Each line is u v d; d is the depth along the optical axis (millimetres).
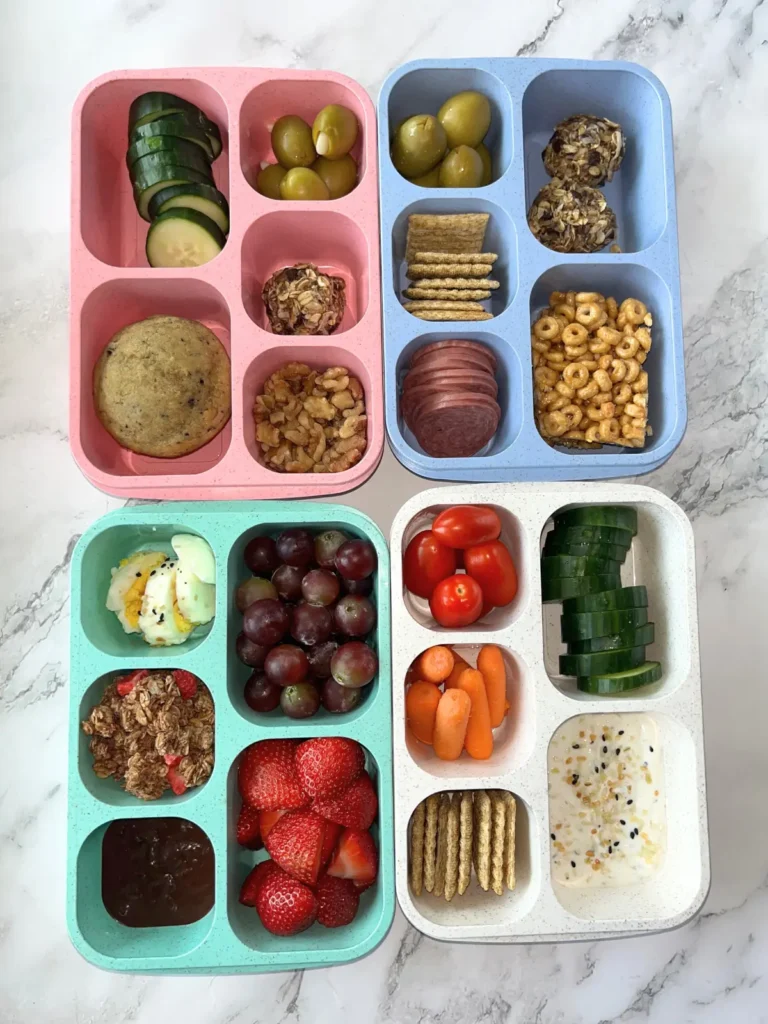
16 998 1245
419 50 1434
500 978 1294
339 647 1114
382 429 1169
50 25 1409
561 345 1280
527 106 1337
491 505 1120
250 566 1173
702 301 1425
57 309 1360
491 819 1083
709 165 1451
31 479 1328
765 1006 1326
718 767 1349
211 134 1275
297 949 1050
